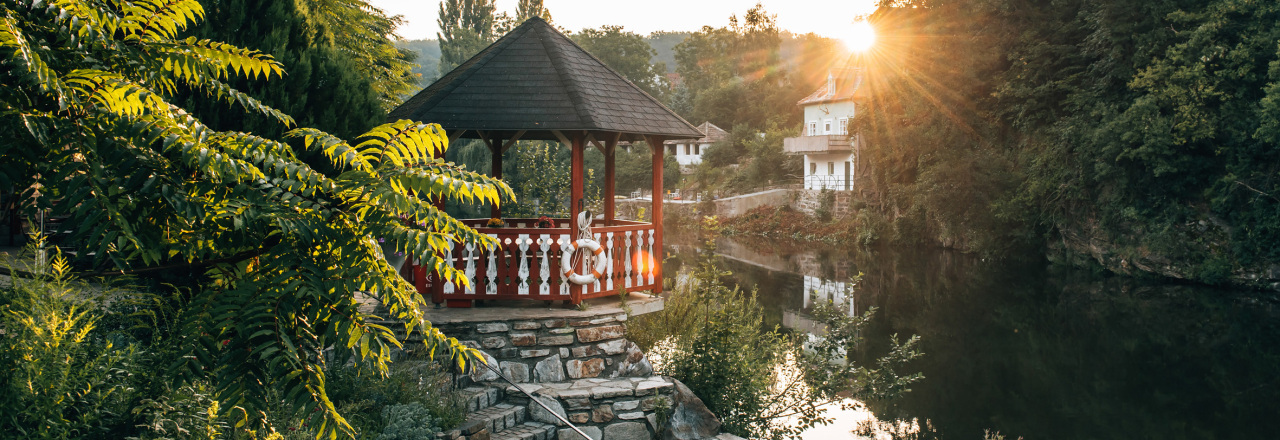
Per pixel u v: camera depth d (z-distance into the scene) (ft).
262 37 25.43
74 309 14.88
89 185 9.71
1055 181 100.48
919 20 120.47
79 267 22.79
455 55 195.83
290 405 18.40
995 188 108.88
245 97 12.39
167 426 14.51
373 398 22.36
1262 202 81.66
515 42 30.86
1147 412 45.73
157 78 12.46
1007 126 112.57
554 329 27.30
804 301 73.87
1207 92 85.15
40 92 9.81
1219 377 52.95
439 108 27.58
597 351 27.76
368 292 11.02
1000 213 106.11
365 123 27.30
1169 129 86.74
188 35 23.22
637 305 29.12
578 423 25.55
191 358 10.77
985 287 87.20
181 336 11.14
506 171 68.74
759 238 145.79
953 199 111.14
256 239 11.20
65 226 9.64
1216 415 45.37
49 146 9.77
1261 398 48.37
